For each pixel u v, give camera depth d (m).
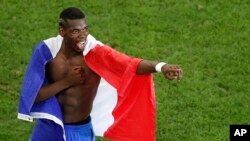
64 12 16.95
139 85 18.16
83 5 32.81
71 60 17.73
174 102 25.98
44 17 31.83
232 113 25.30
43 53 17.56
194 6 33.06
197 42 30.22
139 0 33.44
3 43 29.55
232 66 28.38
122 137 19.16
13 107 25.45
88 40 17.61
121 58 17.52
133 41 30.19
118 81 17.73
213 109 25.52
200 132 24.22
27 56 28.67
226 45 30.03
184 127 24.52
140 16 32.12
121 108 18.80
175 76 16.42
